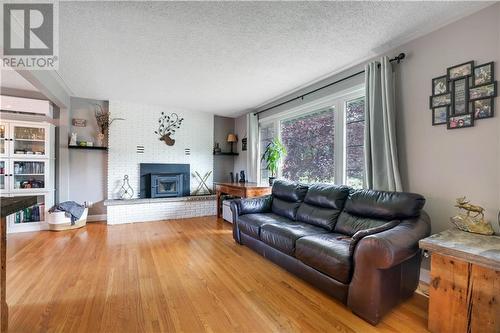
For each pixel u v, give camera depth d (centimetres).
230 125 629
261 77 343
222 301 198
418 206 209
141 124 500
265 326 168
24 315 176
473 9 200
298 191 329
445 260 159
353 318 178
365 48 262
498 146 190
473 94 203
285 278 240
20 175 395
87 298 200
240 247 328
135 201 467
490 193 194
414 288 208
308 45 255
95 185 474
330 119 357
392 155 246
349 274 187
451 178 217
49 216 396
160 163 520
